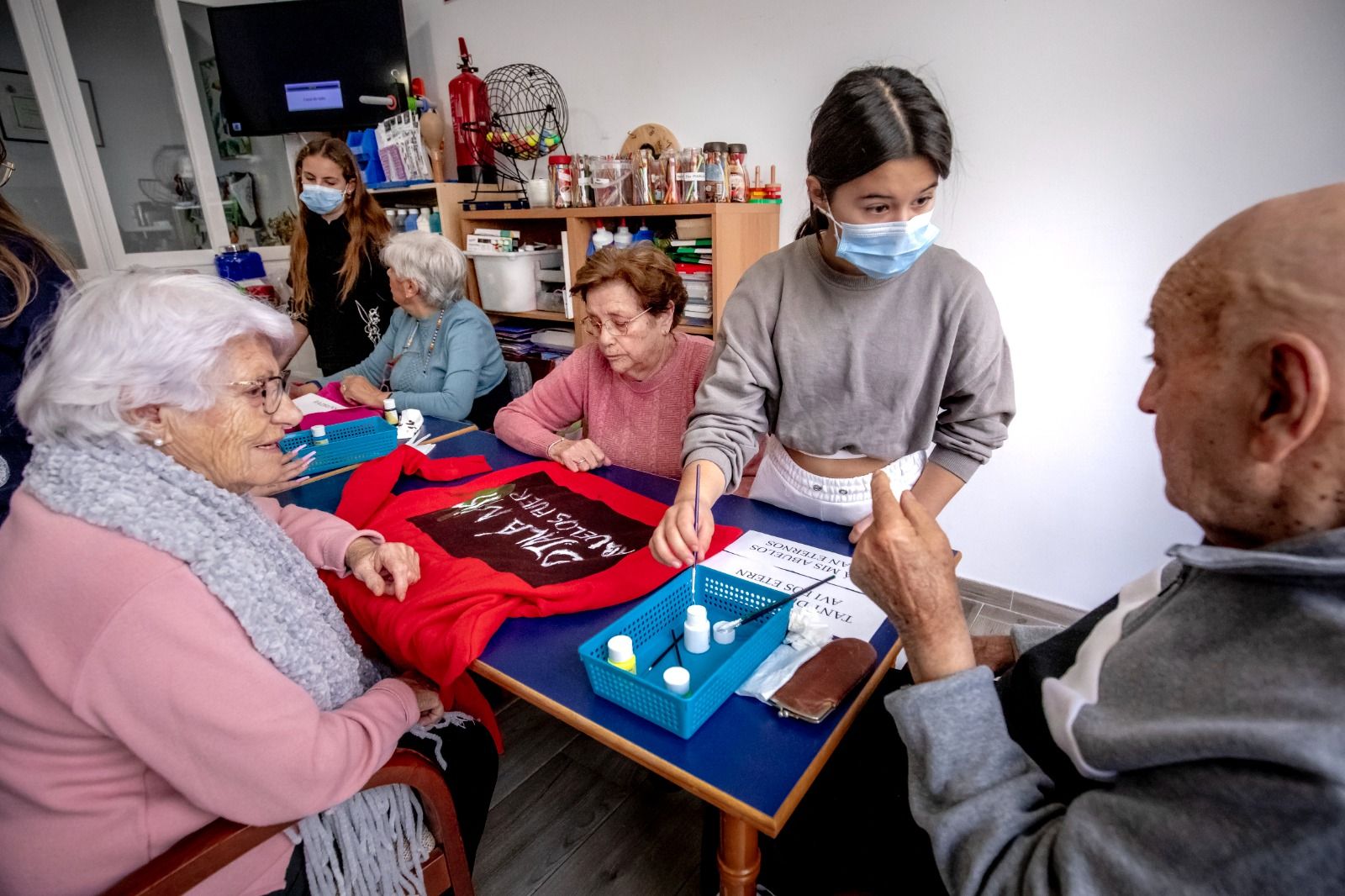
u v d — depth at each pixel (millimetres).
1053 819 565
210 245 3787
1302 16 1506
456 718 1083
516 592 983
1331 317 423
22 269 1083
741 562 1107
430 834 971
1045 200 1909
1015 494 2188
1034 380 2057
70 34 3240
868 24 2045
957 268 1096
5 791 705
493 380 2453
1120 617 647
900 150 916
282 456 894
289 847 821
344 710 835
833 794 886
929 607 657
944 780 604
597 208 2402
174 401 745
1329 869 389
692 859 1401
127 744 666
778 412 1282
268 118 3316
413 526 1235
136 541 681
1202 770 449
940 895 763
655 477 1494
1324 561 437
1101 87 1760
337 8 3049
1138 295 1850
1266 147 1615
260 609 751
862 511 1291
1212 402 491
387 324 2703
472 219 2854
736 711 795
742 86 2342
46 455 714
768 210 2330
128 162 3494
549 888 1346
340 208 2602
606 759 1666
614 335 1472
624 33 2543
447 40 3094
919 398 1170
